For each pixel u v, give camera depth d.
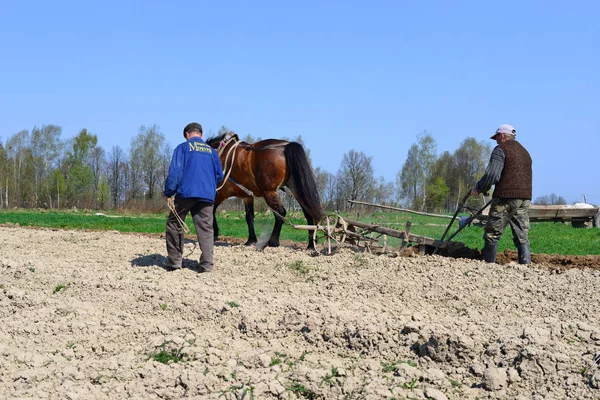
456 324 6.38
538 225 26.34
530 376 5.26
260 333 6.54
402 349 5.92
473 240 16.41
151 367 5.60
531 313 6.99
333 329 6.26
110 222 26.38
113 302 7.66
